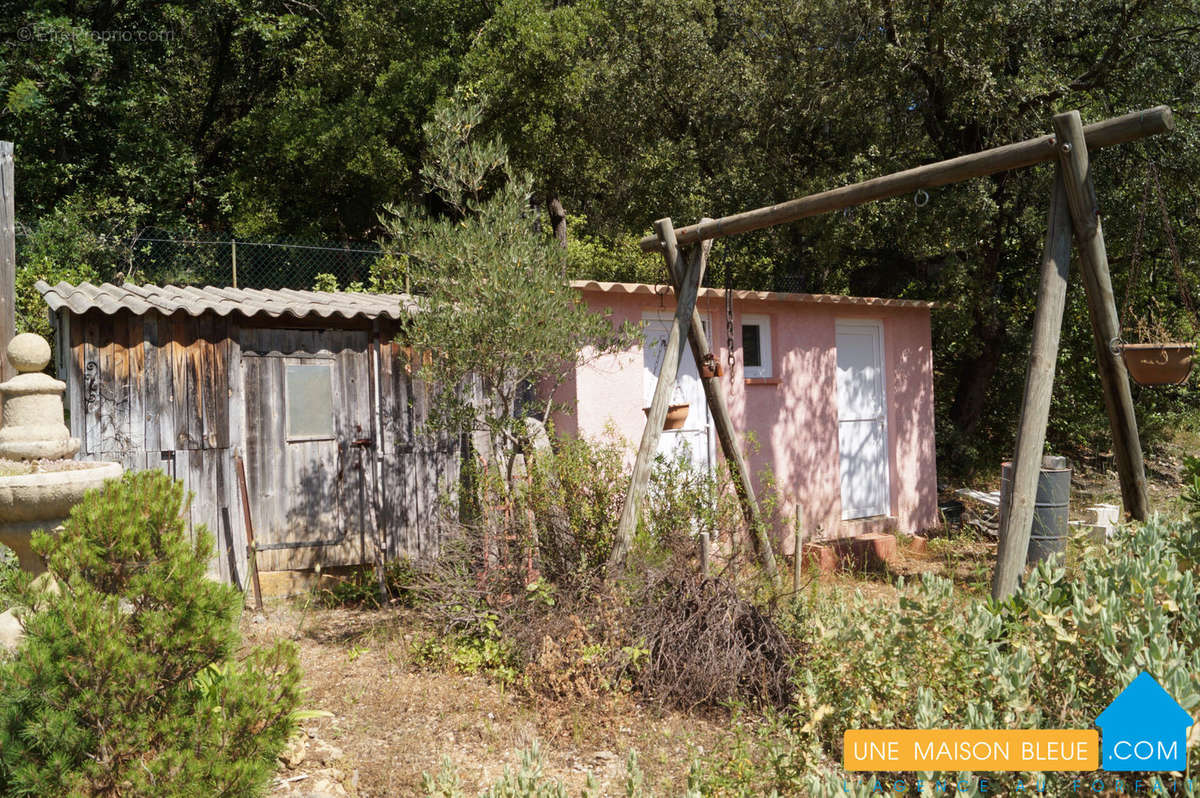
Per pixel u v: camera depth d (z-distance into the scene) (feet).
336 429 24.41
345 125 55.31
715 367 22.67
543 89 55.62
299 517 23.86
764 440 30.50
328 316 23.85
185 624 11.48
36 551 11.93
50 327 32.22
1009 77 35.96
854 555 29.60
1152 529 12.79
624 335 21.48
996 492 40.63
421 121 56.75
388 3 58.08
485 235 19.81
